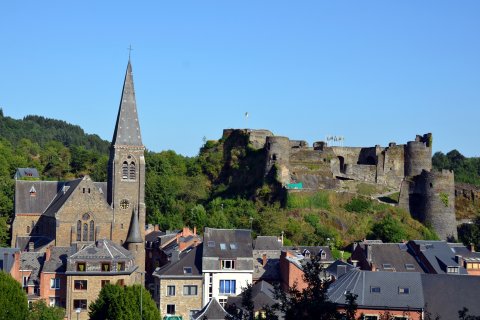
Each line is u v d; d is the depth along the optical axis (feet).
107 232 492.95
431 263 466.70
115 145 505.66
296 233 586.45
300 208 635.25
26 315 352.49
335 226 622.54
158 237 531.91
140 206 503.20
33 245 479.00
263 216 608.19
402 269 470.39
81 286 402.31
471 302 324.19
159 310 376.48
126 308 340.59
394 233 595.47
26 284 414.21
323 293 156.87
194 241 477.77
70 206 482.69
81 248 425.69
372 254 477.36
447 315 320.50
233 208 650.02
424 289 331.57
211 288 412.36
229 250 419.54
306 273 159.84
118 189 501.56
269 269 430.61
